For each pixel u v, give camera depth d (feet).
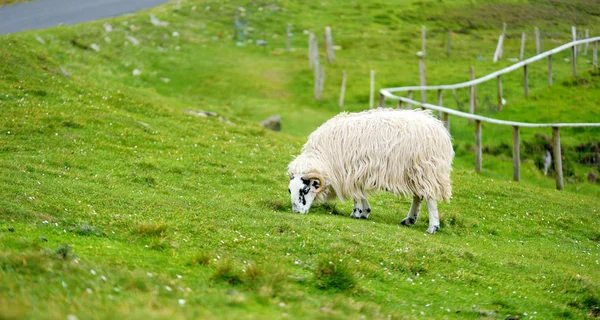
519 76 132.16
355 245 39.06
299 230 40.63
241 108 116.67
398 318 27.91
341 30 172.96
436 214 47.88
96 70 123.85
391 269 36.52
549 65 120.57
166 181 53.42
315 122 110.32
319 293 30.63
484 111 112.98
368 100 124.57
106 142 61.52
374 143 47.21
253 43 160.86
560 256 47.60
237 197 51.57
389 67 144.05
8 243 29.99
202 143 69.10
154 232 35.50
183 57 144.66
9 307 20.06
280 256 35.40
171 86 127.95
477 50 156.35
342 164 47.98
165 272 29.91
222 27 169.89
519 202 63.52
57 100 71.41
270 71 141.08
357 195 48.24
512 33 169.17
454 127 104.42
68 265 26.89
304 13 187.83
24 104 66.13
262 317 22.97
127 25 155.53
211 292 27.43
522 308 34.53
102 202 41.57
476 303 33.83
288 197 54.08
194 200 47.01
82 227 34.68
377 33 170.50
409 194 48.88
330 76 138.72
